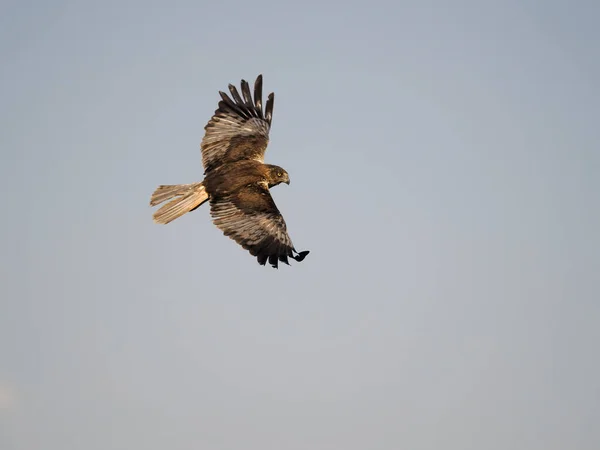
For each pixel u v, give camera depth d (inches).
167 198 634.2
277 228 607.5
